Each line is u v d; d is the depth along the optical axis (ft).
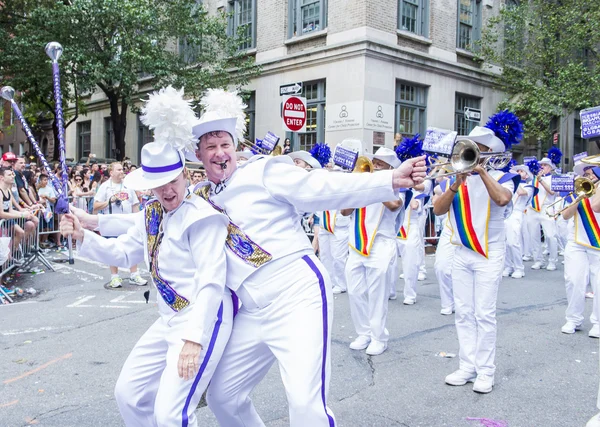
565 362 17.30
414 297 25.82
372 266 17.76
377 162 19.99
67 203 9.59
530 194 36.22
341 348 18.65
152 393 9.58
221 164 9.46
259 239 9.10
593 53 60.95
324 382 8.76
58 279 29.86
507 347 18.81
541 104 58.49
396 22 54.44
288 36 59.21
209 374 9.02
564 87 57.26
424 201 30.58
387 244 17.95
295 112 34.30
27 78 60.90
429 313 23.86
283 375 8.74
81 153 99.96
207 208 9.00
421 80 57.11
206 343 8.77
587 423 12.55
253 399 14.23
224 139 9.48
